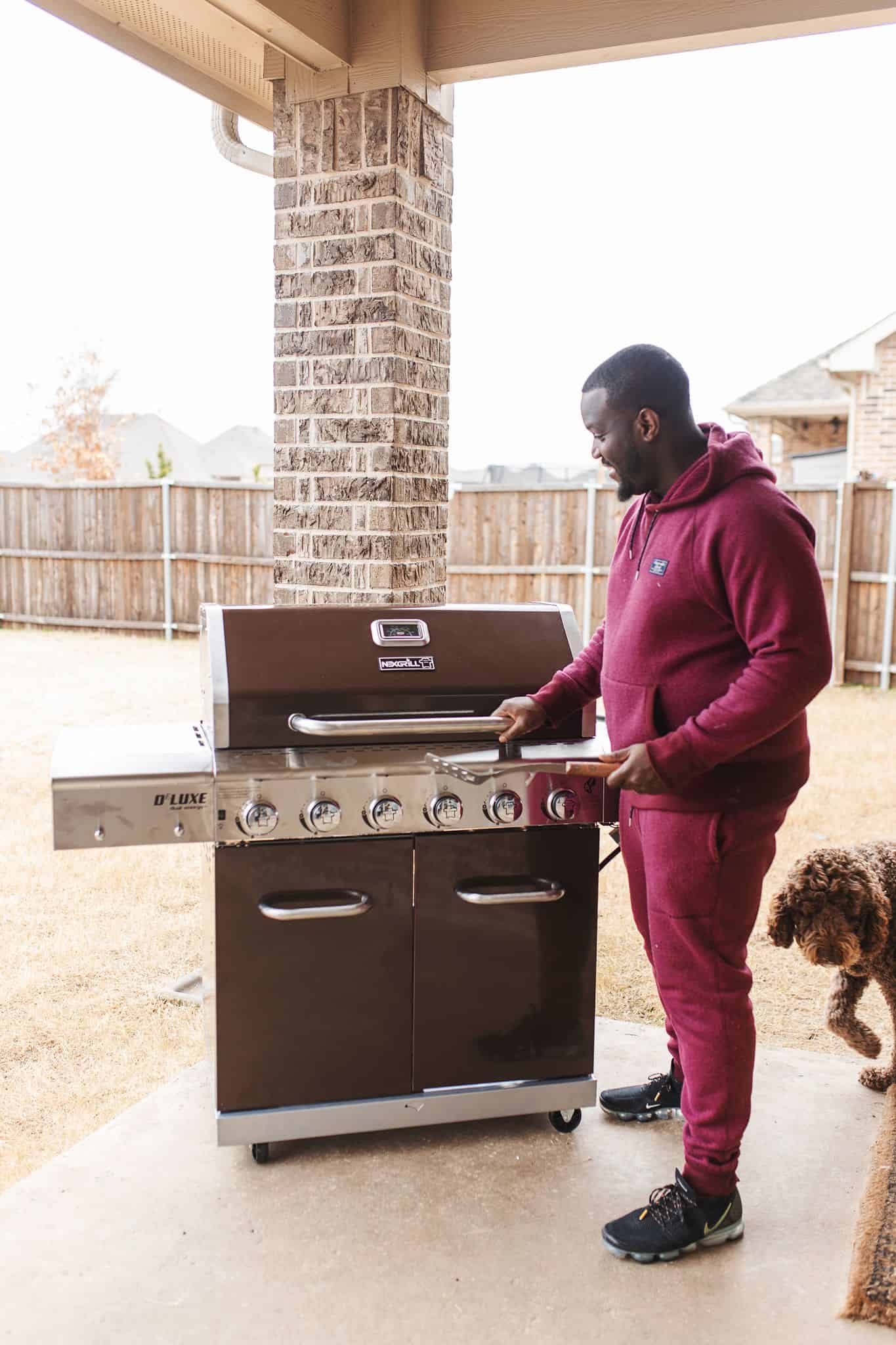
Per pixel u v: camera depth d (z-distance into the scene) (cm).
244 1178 220
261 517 997
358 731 208
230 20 276
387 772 214
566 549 913
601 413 199
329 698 220
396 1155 230
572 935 233
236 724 214
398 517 310
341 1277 191
